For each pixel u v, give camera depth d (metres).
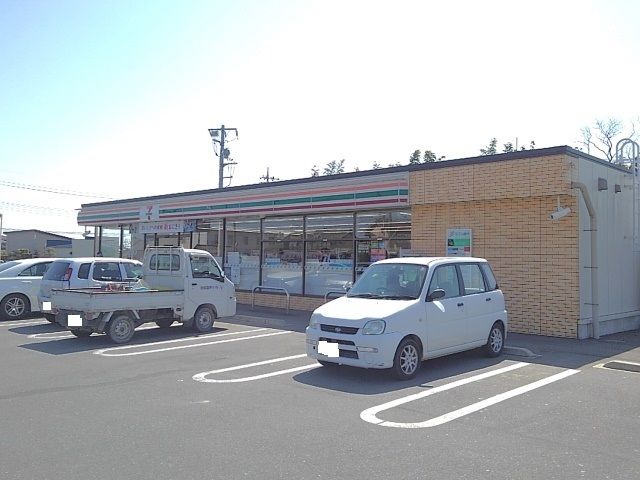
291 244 17.77
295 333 12.78
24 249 56.06
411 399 7.03
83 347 10.70
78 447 5.20
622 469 4.77
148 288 12.56
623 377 8.41
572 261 12.05
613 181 13.72
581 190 11.95
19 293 14.91
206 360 9.50
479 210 13.41
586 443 5.43
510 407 6.69
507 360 9.76
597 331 12.19
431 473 4.64
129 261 14.25
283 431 5.71
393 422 6.05
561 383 7.99
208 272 13.09
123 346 10.85
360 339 7.90
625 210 14.27
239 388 7.55
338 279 16.33
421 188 14.20
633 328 14.33
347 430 5.76
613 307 13.45
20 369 8.67
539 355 10.19
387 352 7.85
